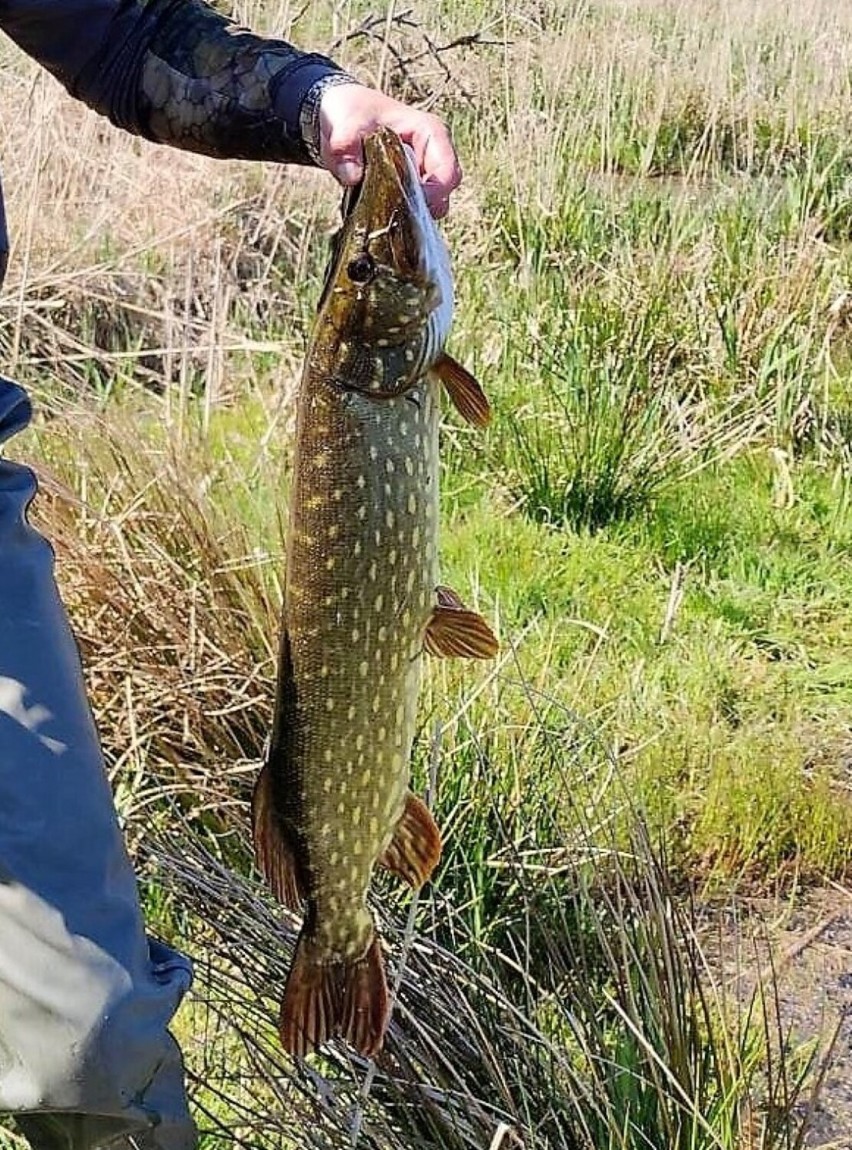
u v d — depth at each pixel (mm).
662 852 1674
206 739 1916
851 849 2039
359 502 1072
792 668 2521
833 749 2295
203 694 1923
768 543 2936
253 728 1941
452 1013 1433
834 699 2430
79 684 1113
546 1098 1409
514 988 1689
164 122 1279
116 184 3521
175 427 2418
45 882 1047
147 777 1844
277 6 3062
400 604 1104
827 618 2695
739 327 3396
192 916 1666
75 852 1058
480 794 1812
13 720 1063
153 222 3500
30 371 2715
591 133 4320
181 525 2080
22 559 1116
